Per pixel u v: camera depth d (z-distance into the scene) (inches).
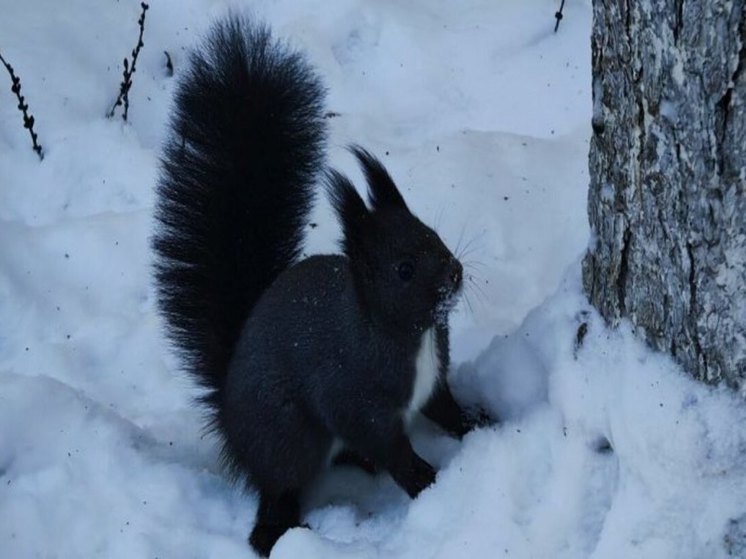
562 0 315.3
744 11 146.4
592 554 172.2
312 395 209.8
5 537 216.1
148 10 337.1
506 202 272.7
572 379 188.9
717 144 155.0
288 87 242.7
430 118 307.6
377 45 323.9
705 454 164.7
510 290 254.7
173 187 244.2
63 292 270.7
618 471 179.2
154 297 269.4
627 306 181.8
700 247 162.4
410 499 210.8
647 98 165.8
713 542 161.9
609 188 181.8
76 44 323.6
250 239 241.1
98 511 219.0
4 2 334.6
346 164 283.7
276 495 217.0
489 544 183.8
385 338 200.7
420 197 275.0
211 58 245.1
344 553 194.7
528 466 190.9
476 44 319.6
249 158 241.6
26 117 290.5
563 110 303.6
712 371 166.4
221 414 227.6
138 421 242.2
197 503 221.9
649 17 161.2
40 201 293.7
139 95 315.3
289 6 333.7
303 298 211.3
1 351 260.7
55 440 232.8
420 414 220.7
